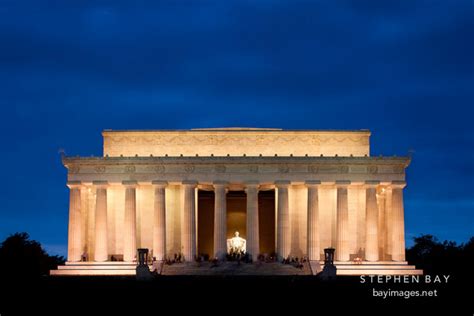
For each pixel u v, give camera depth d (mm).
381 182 157750
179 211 161875
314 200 157000
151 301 109125
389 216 161125
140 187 161375
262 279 126750
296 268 147750
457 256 177250
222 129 165500
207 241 176000
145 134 165750
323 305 107562
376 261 157000
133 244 156625
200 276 132625
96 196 158625
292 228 161625
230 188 167000
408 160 157500
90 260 161875
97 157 157625
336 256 156875
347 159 157375
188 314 103500
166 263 152125
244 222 178875
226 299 110125
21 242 180375
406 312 105438
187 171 157750
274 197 176375
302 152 165125
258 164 157625
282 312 104625
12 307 107062
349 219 162375
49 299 110688
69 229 157750
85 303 108500
